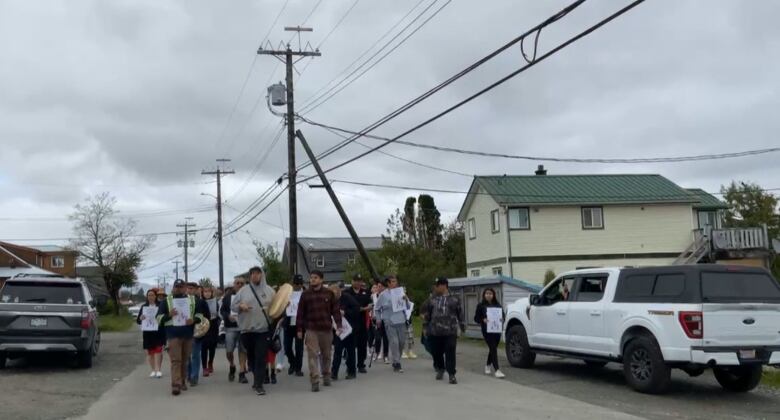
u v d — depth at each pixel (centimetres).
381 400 1066
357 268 4197
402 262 4081
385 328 1470
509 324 1529
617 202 3559
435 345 1285
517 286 2067
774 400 1106
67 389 1237
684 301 1095
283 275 5044
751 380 1138
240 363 1280
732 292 1102
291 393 1141
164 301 1148
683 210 3669
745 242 3272
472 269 3941
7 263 4538
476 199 3869
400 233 4369
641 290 1182
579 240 3538
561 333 1357
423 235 4991
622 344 1190
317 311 1177
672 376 1359
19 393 1182
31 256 5825
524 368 1480
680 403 1071
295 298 1369
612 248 3566
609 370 1448
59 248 7069
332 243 7119
